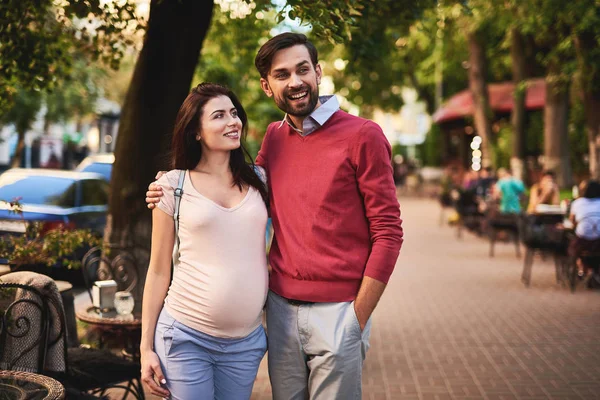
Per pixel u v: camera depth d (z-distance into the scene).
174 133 3.03
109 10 6.00
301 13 4.26
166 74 6.16
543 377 5.96
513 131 22.02
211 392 3.01
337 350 2.95
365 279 2.96
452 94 39.22
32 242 5.36
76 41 6.89
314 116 3.03
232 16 7.71
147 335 2.98
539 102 26.56
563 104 19.91
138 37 7.14
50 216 9.75
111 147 34.06
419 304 9.35
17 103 19.22
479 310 8.92
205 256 2.94
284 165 3.11
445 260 13.87
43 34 6.06
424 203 32.72
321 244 2.99
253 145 12.57
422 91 40.25
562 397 5.42
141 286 6.38
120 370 4.22
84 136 34.53
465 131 35.69
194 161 3.03
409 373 6.11
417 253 14.98
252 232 3.00
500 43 23.14
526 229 11.24
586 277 10.89
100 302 5.09
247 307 2.97
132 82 6.30
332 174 2.98
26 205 10.01
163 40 6.10
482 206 17.97
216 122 2.96
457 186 21.88
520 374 6.05
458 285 10.88
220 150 2.99
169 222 2.99
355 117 3.06
